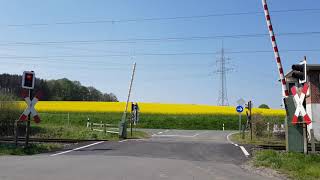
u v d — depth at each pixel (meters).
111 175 11.39
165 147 22.05
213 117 62.47
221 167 14.09
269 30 16.97
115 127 44.34
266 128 39.34
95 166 13.40
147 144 24.02
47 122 59.62
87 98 140.00
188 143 24.97
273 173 13.14
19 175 11.09
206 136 40.16
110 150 20.28
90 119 60.84
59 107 67.19
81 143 24.84
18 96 40.09
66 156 17.08
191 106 71.06
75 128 40.53
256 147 22.81
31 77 19.86
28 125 19.80
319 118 32.59
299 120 15.73
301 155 15.21
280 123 44.16
